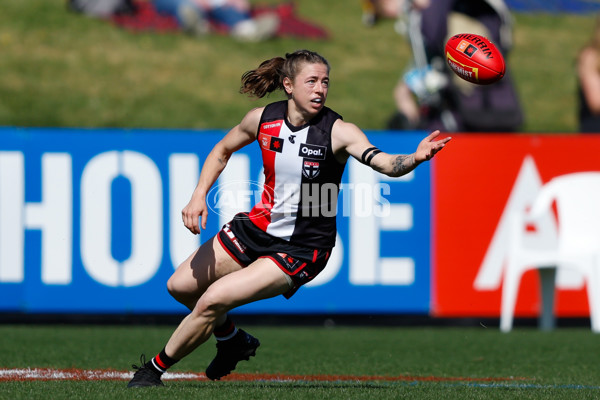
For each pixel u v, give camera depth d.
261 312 29.61
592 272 28.80
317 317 34.06
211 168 14.90
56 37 51.88
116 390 14.10
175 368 19.11
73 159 28.44
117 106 47.56
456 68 14.55
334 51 55.28
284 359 21.42
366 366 20.25
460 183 30.12
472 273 30.16
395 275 29.75
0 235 28.11
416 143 29.91
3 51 50.09
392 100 50.78
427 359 21.84
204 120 47.44
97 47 51.69
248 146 28.69
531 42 60.44
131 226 28.67
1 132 28.17
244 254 14.42
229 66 51.94
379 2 58.47
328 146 13.94
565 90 54.62
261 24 54.66
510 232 29.42
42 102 46.91
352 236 29.52
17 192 28.20
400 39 57.59
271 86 14.55
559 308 30.83
